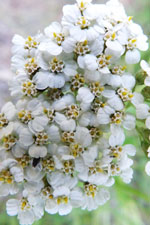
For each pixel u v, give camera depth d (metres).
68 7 0.14
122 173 0.15
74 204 0.14
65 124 0.14
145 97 0.15
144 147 0.15
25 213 0.14
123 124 0.14
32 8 0.25
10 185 0.14
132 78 0.14
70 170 0.14
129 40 0.14
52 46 0.14
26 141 0.14
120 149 0.14
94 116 0.14
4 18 0.24
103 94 0.14
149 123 0.14
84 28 0.14
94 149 0.14
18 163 0.14
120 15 0.15
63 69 0.14
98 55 0.14
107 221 0.18
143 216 0.20
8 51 0.23
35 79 0.14
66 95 0.14
